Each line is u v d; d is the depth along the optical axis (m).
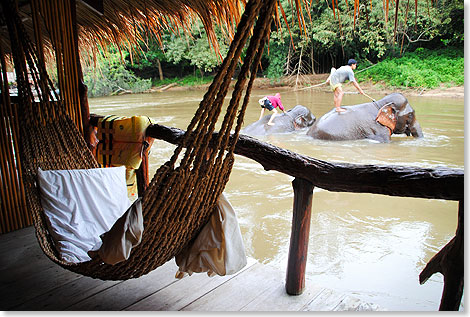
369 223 3.29
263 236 3.08
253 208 3.68
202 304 1.78
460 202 1.20
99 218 2.19
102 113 11.54
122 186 2.38
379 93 14.62
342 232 3.12
